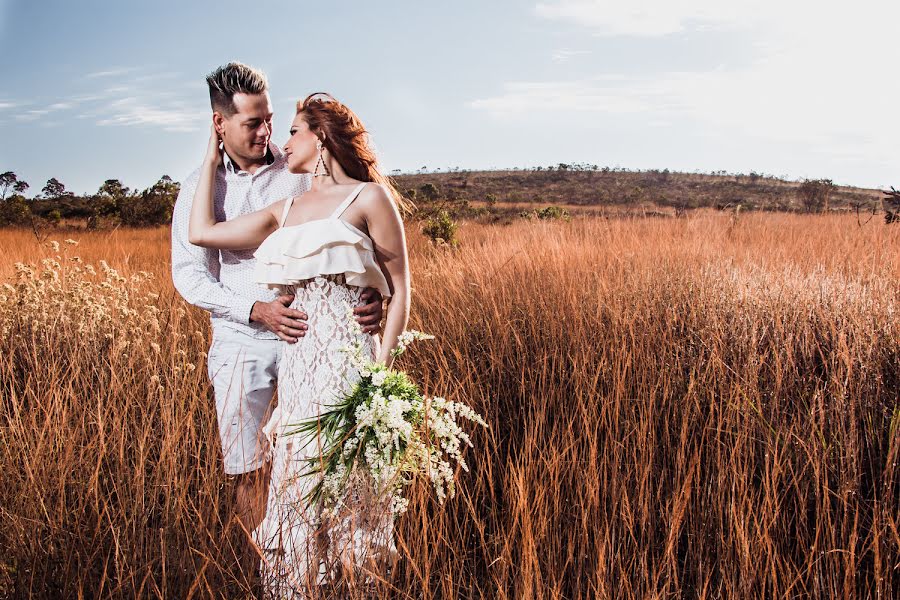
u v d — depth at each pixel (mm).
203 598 2043
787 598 2082
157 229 22359
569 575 2391
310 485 2303
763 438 2984
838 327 3951
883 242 6684
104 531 2359
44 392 3275
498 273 5836
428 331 4594
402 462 2102
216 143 2869
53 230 21750
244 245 2752
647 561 2441
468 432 3178
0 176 36719
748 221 9844
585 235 8242
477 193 82312
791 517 2551
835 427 2926
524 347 4211
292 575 2197
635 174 101438
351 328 2447
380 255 2566
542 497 2457
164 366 3719
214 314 2906
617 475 2729
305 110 2566
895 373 3441
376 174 2643
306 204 2592
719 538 2426
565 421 3227
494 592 2314
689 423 3238
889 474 2602
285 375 2576
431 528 2348
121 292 4934
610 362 3797
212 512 2389
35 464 2537
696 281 5164
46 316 4289
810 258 6207
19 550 2266
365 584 2135
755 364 3539
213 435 2932
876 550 2107
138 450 2785
